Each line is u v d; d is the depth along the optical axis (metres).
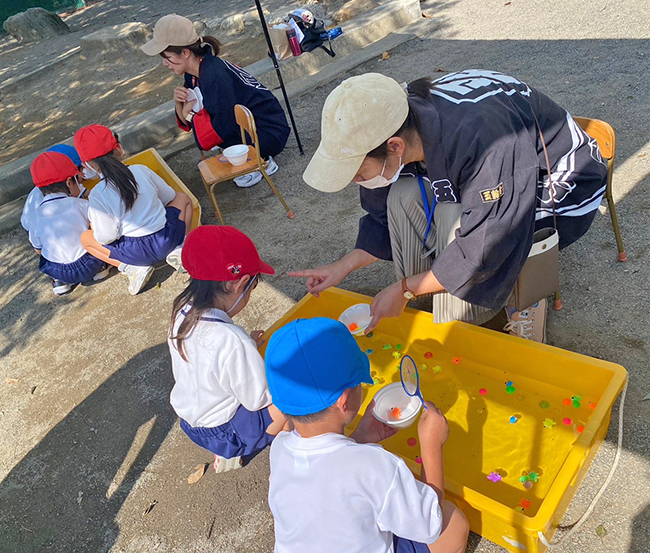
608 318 2.70
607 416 2.09
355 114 1.85
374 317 2.32
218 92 4.34
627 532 1.92
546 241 2.20
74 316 3.84
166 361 3.25
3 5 12.27
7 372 3.52
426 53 6.19
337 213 4.12
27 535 2.51
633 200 3.33
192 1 10.55
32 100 8.01
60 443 2.92
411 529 1.52
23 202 5.31
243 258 2.09
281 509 1.55
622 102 4.21
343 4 8.05
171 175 4.54
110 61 8.45
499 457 2.26
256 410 2.15
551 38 5.62
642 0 5.78
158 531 2.37
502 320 2.85
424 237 2.54
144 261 3.71
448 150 1.96
